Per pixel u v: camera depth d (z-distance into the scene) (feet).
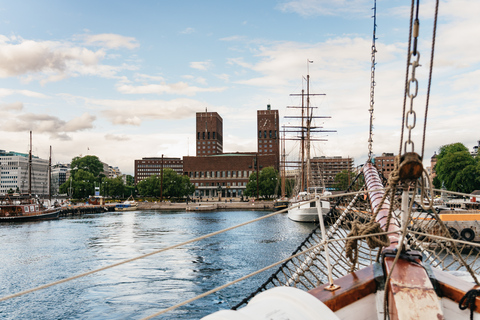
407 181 11.30
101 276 79.10
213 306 60.03
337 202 33.81
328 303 11.65
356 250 14.80
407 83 10.19
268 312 9.11
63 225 197.98
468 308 11.48
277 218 240.73
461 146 238.89
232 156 564.30
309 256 28.30
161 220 229.86
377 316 12.38
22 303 62.75
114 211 358.43
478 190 200.23
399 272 11.87
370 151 25.86
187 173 568.00
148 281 74.95
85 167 586.86
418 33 9.68
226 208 369.71
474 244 11.91
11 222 220.43
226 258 95.66
